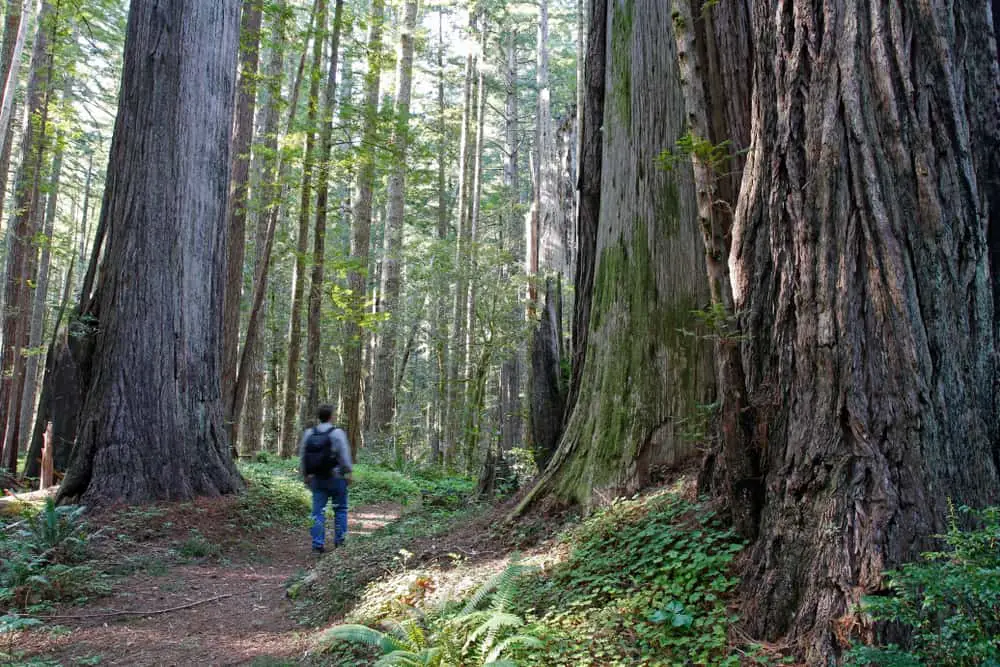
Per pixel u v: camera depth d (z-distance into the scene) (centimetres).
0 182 1800
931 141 394
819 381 388
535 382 820
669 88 661
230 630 599
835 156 395
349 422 1842
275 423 2717
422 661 394
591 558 513
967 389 380
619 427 629
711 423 519
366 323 1847
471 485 1489
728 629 386
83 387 995
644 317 645
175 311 1034
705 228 448
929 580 296
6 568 656
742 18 571
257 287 1641
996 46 449
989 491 369
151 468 977
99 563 760
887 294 377
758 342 438
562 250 2048
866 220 386
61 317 1219
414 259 2409
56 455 1156
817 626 354
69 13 1744
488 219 3133
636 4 708
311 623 593
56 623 592
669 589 430
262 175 2033
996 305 423
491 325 1989
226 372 1559
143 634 579
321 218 1716
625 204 688
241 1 1206
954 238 392
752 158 465
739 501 432
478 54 2673
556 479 664
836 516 365
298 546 982
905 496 355
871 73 396
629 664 384
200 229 1084
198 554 870
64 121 1830
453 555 612
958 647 289
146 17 1056
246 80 1658
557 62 3406
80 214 4528
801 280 404
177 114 1055
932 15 400
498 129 4209
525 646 400
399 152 1683
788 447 398
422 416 3164
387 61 1816
